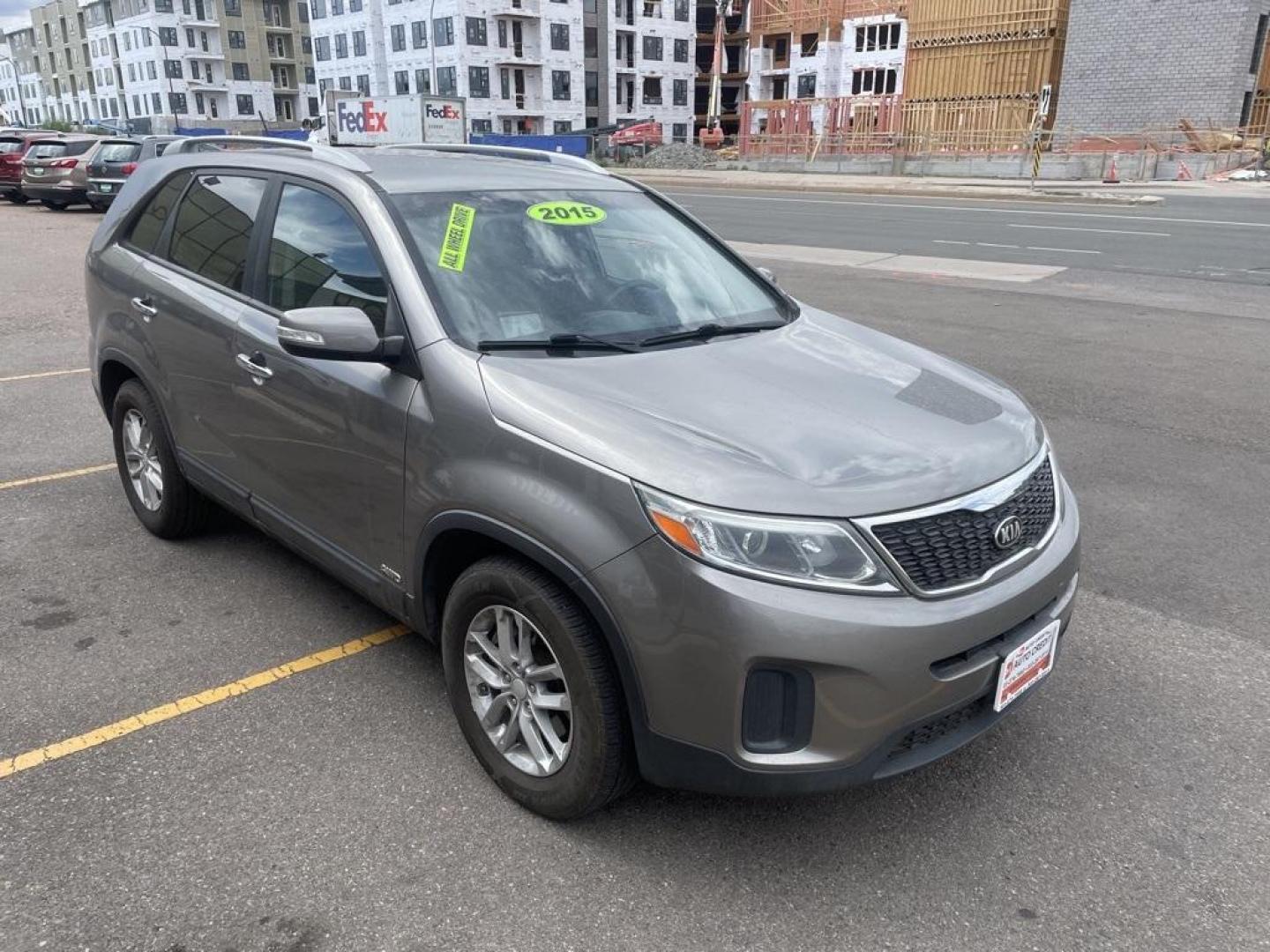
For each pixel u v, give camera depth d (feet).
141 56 301.84
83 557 15.23
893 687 7.98
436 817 9.64
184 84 295.89
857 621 7.84
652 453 8.36
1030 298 37.32
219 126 300.40
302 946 8.09
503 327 10.38
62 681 11.83
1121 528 16.76
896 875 9.01
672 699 8.15
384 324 10.51
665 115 248.93
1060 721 11.42
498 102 223.92
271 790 9.98
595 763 8.80
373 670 12.22
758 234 60.18
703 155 147.64
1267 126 117.39
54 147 76.84
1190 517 17.25
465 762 10.50
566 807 9.22
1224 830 9.64
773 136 142.82
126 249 15.39
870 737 8.07
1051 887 8.89
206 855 9.06
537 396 9.20
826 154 135.23
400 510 10.21
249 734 10.89
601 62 235.81
